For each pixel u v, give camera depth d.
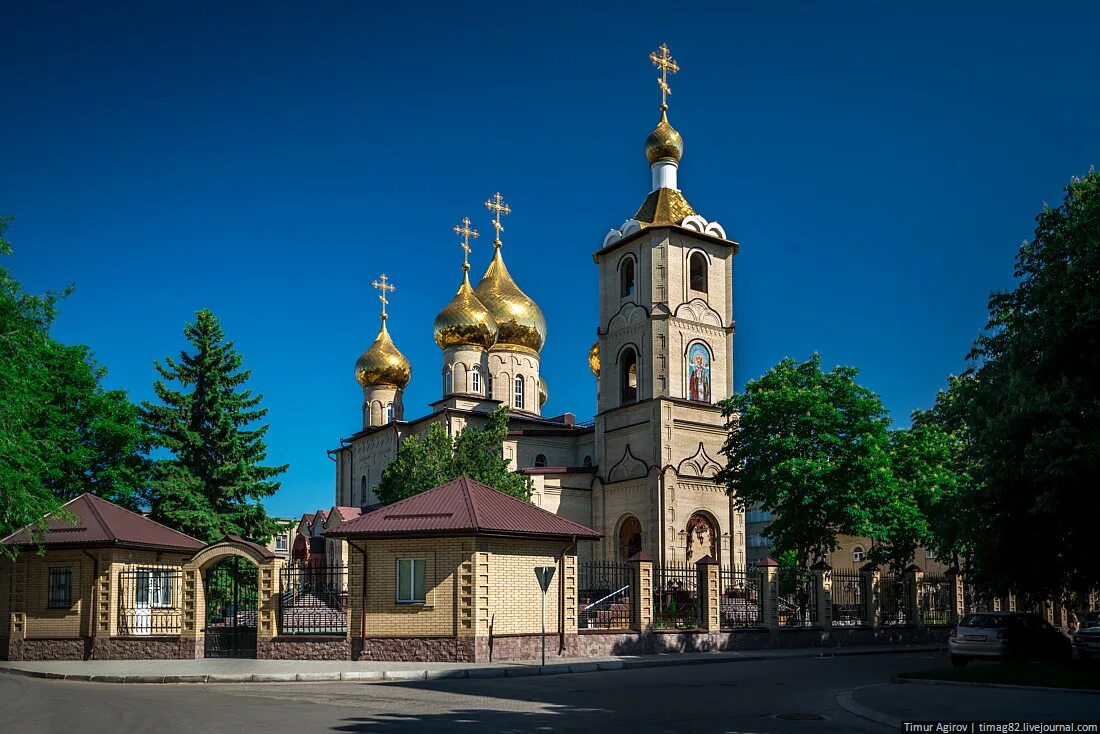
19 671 29.73
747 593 41.53
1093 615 32.72
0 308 30.25
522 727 16.33
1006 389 24.44
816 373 46.44
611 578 51.38
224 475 46.84
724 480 49.78
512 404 68.69
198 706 19.42
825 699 20.78
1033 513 23.08
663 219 59.19
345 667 28.53
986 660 29.55
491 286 70.31
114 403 46.81
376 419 74.56
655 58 62.81
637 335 58.53
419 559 30.97
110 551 33.78
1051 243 25.92
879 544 46.66
